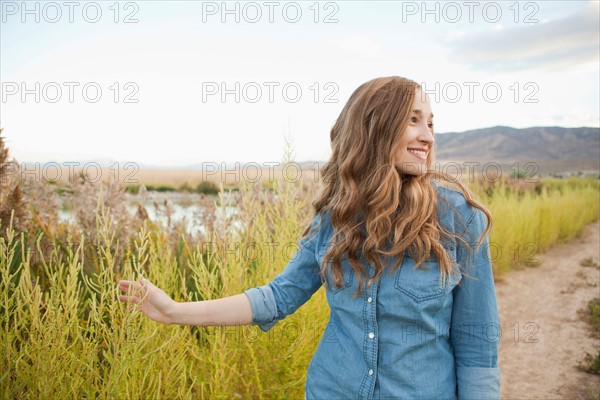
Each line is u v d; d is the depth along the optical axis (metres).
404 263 1.27
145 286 1.49
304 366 2.40
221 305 1.45
